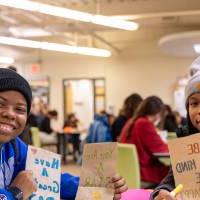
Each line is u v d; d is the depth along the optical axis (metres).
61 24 7.22
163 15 6.42
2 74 1.01
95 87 10.98
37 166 1.13
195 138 1.02
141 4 6.20
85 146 1.17
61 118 11.13
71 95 11.13
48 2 5.74
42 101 10.19
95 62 10.95
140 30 8.67
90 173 1.15
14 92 1.02
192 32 7.22
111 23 5.52
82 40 9.53
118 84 10.77
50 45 7.31
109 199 1.10
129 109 3.82
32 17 6.88
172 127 5.61
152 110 3.10
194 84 1.23
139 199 1.31
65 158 8.27
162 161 3.07
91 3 6.20
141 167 3.00
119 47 10.61
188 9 6.18
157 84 10.44
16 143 1.18
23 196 1.03
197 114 1.22
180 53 9.29
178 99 10.16
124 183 1.14
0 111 1.02
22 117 1.05
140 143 3.02
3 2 4.32
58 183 1.16
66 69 11.16
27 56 11.26
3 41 6.57
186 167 1.03
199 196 1.00
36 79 11.30
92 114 10.98
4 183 1.10
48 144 8.12
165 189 1.18
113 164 1.12
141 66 10.56
